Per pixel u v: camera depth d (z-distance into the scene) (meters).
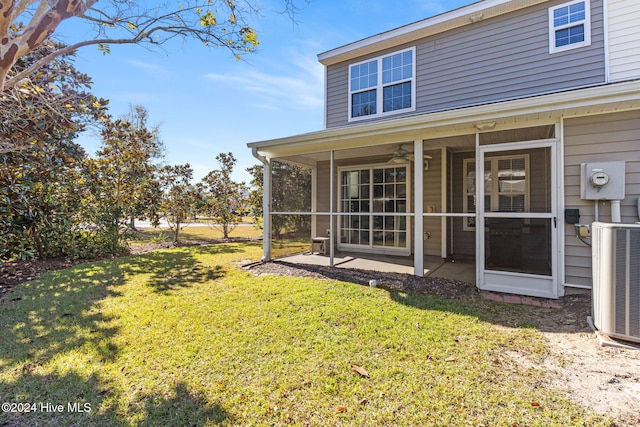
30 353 2.55
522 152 4.39
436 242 7.06
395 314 3.37
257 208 12.02
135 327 3.09
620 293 2.60
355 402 1.92
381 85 7.65
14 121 4.59
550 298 3.99
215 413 1.84
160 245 9.72
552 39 5.71
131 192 8.94
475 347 2.61
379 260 6.80
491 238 4.40
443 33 6.82
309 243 8.34
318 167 8.64
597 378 2.15
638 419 1.74
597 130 3.85
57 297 4.07
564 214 3.99
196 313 3.46
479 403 1.90
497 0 6.02
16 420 1.79
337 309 3.54
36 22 2.15
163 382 2.15
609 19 5.29
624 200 3.71
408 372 2.24
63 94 5.05
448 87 6.73
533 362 2.38
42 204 6.12
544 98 3.72
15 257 6.24
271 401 1.95
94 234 7.77
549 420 1.74
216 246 9.67
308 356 2.48
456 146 6.13
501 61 6.17
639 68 5.07
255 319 3.27
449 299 3.94
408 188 7.34
